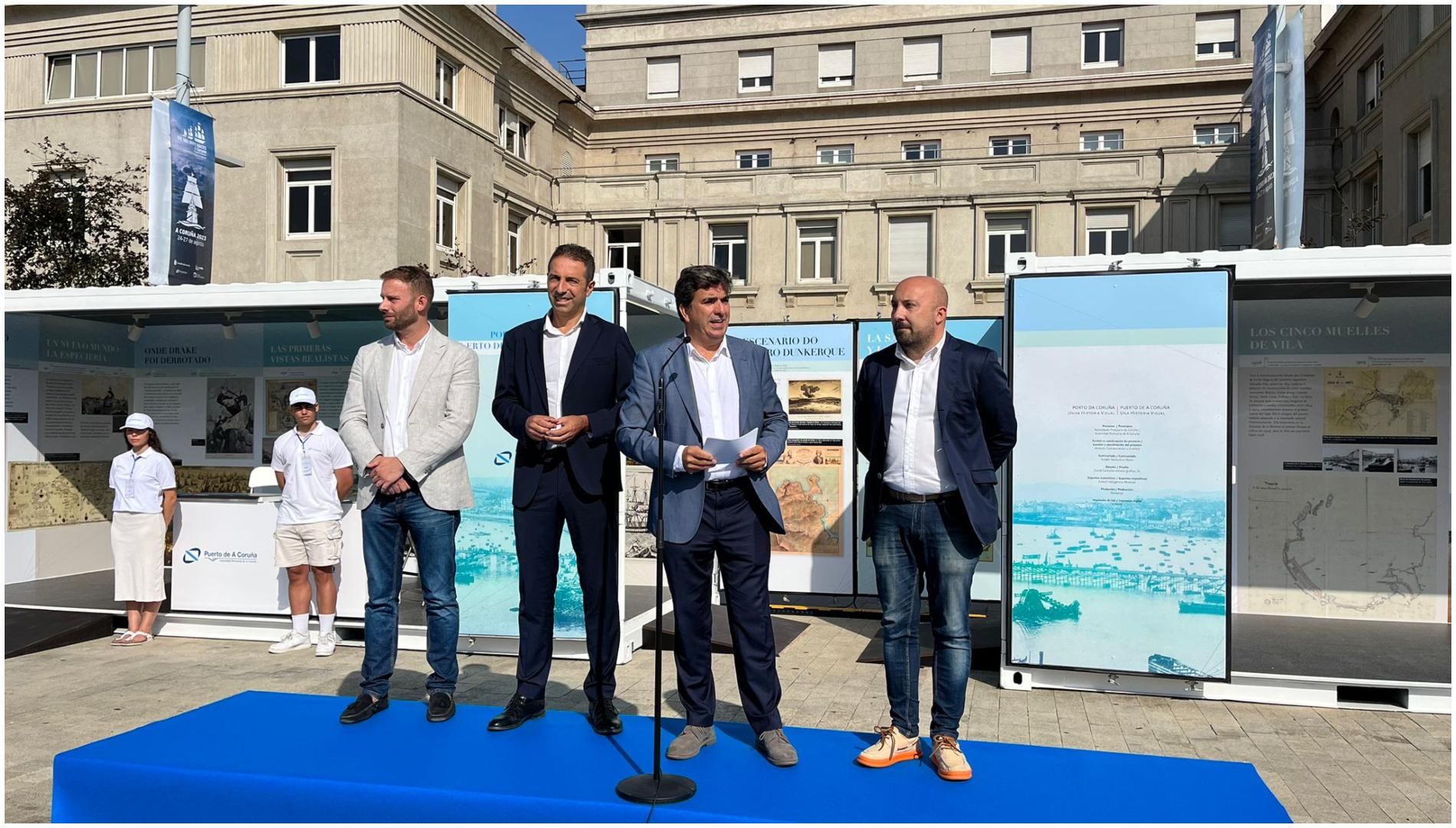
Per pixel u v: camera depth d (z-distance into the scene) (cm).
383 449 450
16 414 1045
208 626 867
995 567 956
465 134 2375
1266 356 888
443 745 403
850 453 992
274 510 855
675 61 3169
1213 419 650
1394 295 836
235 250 2189
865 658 796
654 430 392
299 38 2220
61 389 1085
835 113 3003
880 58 2991
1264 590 889
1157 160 2434
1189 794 348
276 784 366
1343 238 2236
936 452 380
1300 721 616
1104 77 2791
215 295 847
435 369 452
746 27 3092
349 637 855
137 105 2269
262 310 950
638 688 690
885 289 2542
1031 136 2864
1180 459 655
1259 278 657
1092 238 2495
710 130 3098
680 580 393
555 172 2970
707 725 400
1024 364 687
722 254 2695
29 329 1047
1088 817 327
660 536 351
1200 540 651
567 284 425
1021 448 687
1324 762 539
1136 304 665
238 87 2212
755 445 371
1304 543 880
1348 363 870
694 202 2670
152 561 832
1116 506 667
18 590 1006
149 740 409
